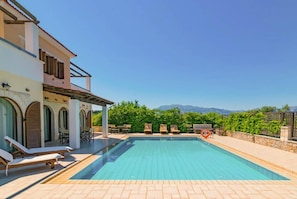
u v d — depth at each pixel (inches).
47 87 373.1
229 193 169.0
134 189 177.9
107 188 180.4
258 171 277.9
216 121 780.0
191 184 193.3
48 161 241.1
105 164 318.7
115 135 689.6
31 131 329.4
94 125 863.7
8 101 298.4
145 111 817.5
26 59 323.6
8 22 343.3
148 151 446.3
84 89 757.9
